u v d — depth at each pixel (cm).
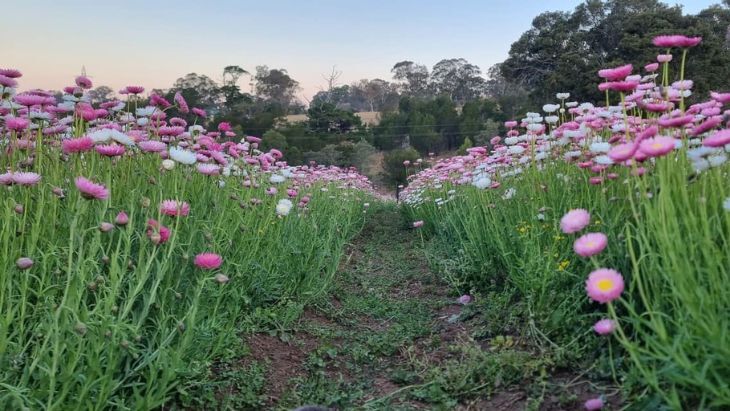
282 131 4266
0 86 344
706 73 2812
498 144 606
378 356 358
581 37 3509
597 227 323
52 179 310
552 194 399
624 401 228
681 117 259
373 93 7938
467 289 462
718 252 205
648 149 207
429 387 296
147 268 233
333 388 306
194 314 237
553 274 323
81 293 220
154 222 253
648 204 218
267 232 425
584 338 290
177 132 405
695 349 195
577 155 397
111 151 284
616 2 3472
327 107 4950
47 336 202
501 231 423
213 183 401
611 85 284
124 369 244
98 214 272
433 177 882
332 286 500
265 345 349
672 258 196
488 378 286
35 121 360
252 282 381
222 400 275
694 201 245
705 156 237
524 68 3825
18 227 266
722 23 3481
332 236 562
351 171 1241
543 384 264
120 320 222
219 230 347
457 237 569
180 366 250
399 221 1020
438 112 5172
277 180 498
